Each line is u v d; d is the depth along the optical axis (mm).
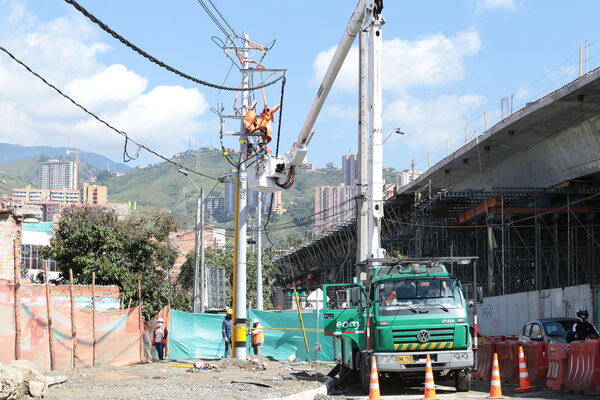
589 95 36781
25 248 42844
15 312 18250
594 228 50594
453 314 17953
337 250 82688
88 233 38781
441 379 20203
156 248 41531
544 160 47750
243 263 28406
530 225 49844
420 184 61281
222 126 28641
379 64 20594
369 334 18000
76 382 18484
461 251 56562
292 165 28172
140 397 14969
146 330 28844
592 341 15938
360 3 20641
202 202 41125
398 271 18547
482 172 54094
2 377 13438
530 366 19328
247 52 28344
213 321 32656
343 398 17562
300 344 32688
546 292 33625
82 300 28734
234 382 19219
